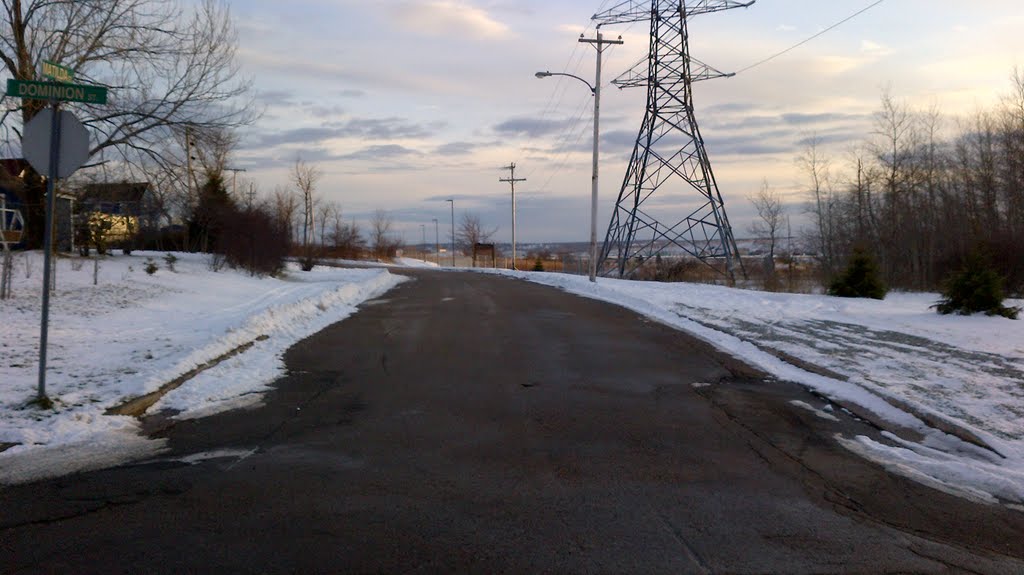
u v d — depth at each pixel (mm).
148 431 7051
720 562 4172
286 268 34656
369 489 5379
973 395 8422
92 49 17734
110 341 11273
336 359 11445
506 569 4043
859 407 8172
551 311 19484
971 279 15828
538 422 7504
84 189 21781
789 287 32719
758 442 6832
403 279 39938
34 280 16188
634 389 9227
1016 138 30984
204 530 4562
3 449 6230
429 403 8359
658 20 37500
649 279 37969
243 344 11906
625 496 5285
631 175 39438
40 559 4125
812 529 4707
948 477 5852
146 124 19188
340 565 4066
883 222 38344
